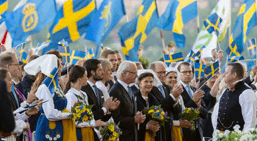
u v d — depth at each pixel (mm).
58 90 14117
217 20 24359
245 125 15406
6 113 10648
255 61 23047
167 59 21391
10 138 12953
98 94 15602
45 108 13602
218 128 16156
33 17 24297
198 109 17922
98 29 24484
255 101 15539
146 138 16281
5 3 24000
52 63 13945
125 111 15984
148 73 16375
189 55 23453
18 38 23922
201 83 21594
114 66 19328
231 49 23469
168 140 16906
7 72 12648
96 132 15469
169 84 18109
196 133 18188
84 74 14742
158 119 16141
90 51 22625
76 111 13828
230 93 15961
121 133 15555
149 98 16812
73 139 14133
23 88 15805
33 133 15352
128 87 16312
